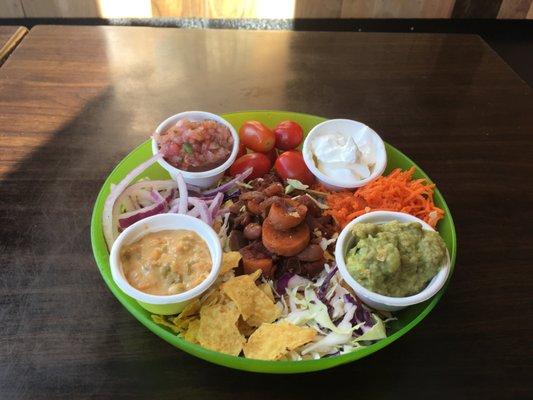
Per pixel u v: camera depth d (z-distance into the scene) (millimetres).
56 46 484
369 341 286
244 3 750
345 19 791
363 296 281
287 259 310
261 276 306
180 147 351
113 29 510
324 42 519
